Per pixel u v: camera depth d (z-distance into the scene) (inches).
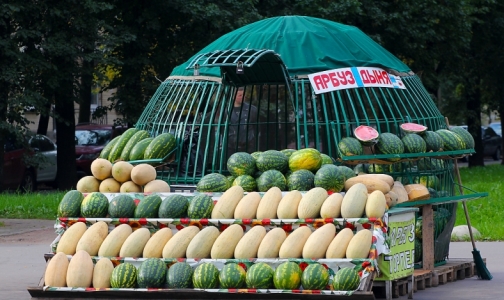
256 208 402.3
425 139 468.4
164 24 1122.7
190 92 532.1
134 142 510.6
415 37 1202.0
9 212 865.5
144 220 411.8
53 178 1222.3
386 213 390.6
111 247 403.2
